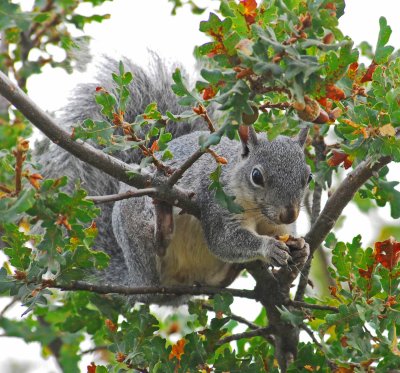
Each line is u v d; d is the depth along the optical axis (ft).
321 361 31.65
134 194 30.58
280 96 33.65
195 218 39.58
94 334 38.75
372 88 30.40
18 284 29.19
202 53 25.85
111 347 32.27
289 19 25.55
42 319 44.93
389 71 30.01
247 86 24.94
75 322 37.91
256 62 24.47
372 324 29.76
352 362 30.40
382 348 29.50
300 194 36.40
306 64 24.44
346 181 33.88
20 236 28.94
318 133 37.65
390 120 28.81
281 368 35.96
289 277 35.32
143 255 40.86
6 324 38.14
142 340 32.04
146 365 31.99
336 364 31.07
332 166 34.17
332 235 34.96
